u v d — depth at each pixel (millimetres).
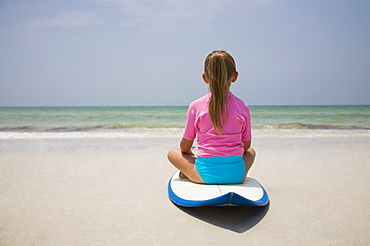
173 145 6047
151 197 2887
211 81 2500
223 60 2492
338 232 2121
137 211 2525
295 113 24047
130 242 1972
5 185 3244
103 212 2502
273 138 7223
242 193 2424
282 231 2143
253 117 19297
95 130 10117
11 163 4301
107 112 28656
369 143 6340
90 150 5410
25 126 12930
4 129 10875
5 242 1943
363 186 3230
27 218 2361
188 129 2645
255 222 2305
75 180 3469
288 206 2641
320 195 2936
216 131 2525
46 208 2584
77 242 1964
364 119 16688
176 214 2461
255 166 4195
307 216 2416
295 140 6848
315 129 9953
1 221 2295
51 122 15891
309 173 3803
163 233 2113
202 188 2576
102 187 3205
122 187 3209
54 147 5727
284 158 4750
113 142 6438
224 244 1950
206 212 2504
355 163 4367
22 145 5957
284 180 3479
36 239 1999
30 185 3254
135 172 3857
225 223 2289
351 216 2412
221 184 2633
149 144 6168
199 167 2633
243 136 2732
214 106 2494
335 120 16172
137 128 11016
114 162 4430
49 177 3588
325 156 4898
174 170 3975
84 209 2568
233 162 2570
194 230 2164
